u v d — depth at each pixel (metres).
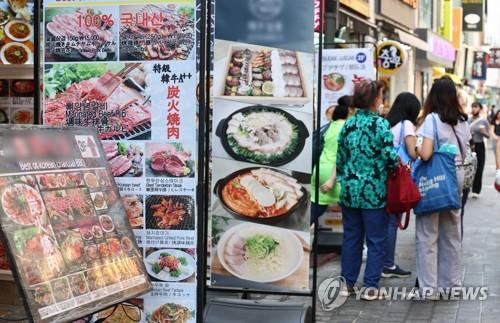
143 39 4.61
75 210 3.89
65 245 3.76
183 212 4.59
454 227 6.74
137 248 4.18
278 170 5.56
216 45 5.54
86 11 4.66
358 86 6.57
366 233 6.66
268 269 5.59
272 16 5.46
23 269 3.52
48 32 4.71
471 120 15.11
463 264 8.23
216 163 5.61
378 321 6.10
